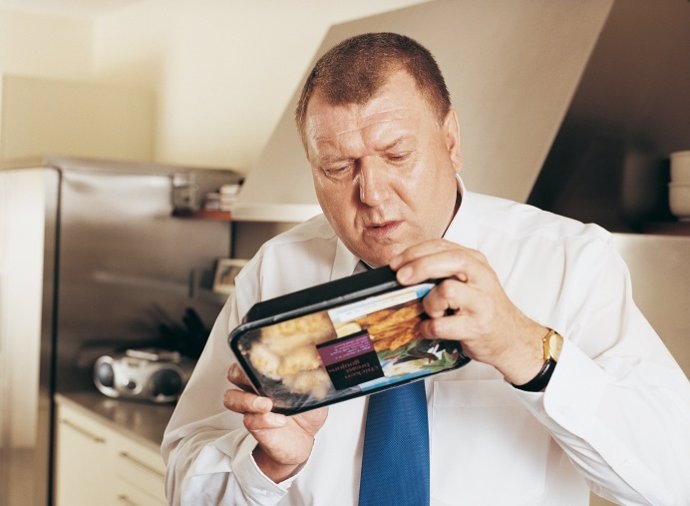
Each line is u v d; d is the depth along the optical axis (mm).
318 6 2971
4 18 4539
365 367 837
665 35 1688
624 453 861
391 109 901
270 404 873
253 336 819
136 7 4277
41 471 3006
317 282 1208
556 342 838
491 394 1055
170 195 3211
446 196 963
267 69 3246
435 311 771
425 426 1024
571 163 1589
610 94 1620
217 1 3564
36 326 3000
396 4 2600
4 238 3211
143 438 2412
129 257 3146
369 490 1014
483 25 1856
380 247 947
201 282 3301
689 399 944
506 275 1102
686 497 906
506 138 1638
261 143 3283
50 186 2971
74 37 4719
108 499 2635
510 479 1036
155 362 2873
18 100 3844
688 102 1744
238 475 1017
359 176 923
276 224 3119
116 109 4031
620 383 897
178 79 3895
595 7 1629
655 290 1458
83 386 3084
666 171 1724
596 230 1101
